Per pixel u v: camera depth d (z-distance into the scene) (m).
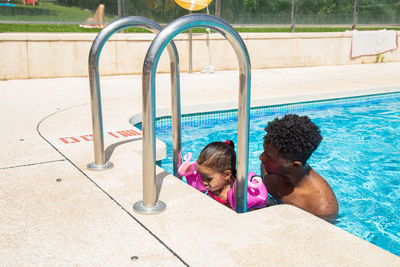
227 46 9.63
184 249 1.67
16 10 8.07
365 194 3.29
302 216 1.92
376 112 6.18
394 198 3.22
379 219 2.84
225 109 5.63
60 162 2.81
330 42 10.95
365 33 11.34
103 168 2.63
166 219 1.92
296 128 2.24
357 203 3.11
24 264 1.58
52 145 3.28
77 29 13.61
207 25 1.74
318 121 5.63
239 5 10.22
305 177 2.46
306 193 2.46
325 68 10.41
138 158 2.88
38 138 3.52
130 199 2.17
